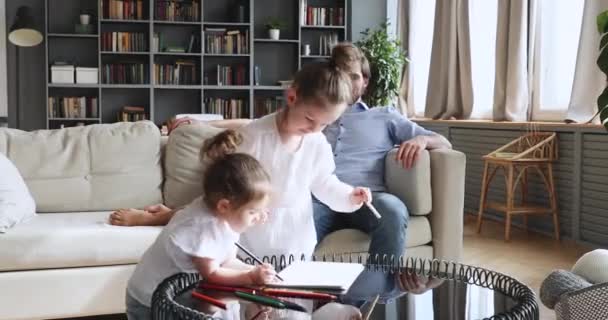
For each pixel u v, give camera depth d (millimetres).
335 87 1668
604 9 4391
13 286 2488
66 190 3037
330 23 7938
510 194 4629
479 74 6281
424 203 2828
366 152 3016
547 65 5324
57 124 7398
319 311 1294
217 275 1402
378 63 7027
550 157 4605
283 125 1898
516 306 1261
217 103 7695
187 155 3104
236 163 1354
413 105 7531
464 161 2873
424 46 7359
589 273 1546
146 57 7559
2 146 3057
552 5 5258
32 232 2521
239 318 1235
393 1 7961
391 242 2512
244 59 7836
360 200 1922
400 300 1414
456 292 1479
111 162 3113
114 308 2592
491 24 6133
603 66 3008
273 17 7953
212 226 1374
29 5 7309
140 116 7477
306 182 1956
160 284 1382
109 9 7316
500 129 5355
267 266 1426
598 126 4215
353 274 1546
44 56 7391
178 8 7520
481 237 4766
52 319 2826
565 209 4621
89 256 2553
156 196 3131
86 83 7242
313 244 2018
